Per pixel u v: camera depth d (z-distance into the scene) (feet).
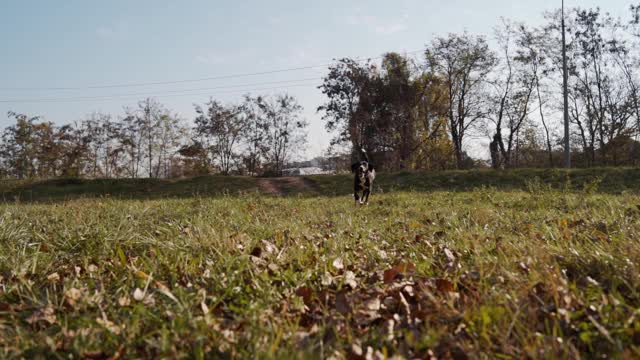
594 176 79.92
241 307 10.62
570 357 8.01
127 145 156.35
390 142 145.07
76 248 17.38
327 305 11.35
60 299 11.60
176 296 11.05
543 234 19.13
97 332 9.30
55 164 160.86
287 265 14.55
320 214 34.37
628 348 8.16
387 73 150.51
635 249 12.96
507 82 142.82
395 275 12.94
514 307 9.85
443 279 12.03
